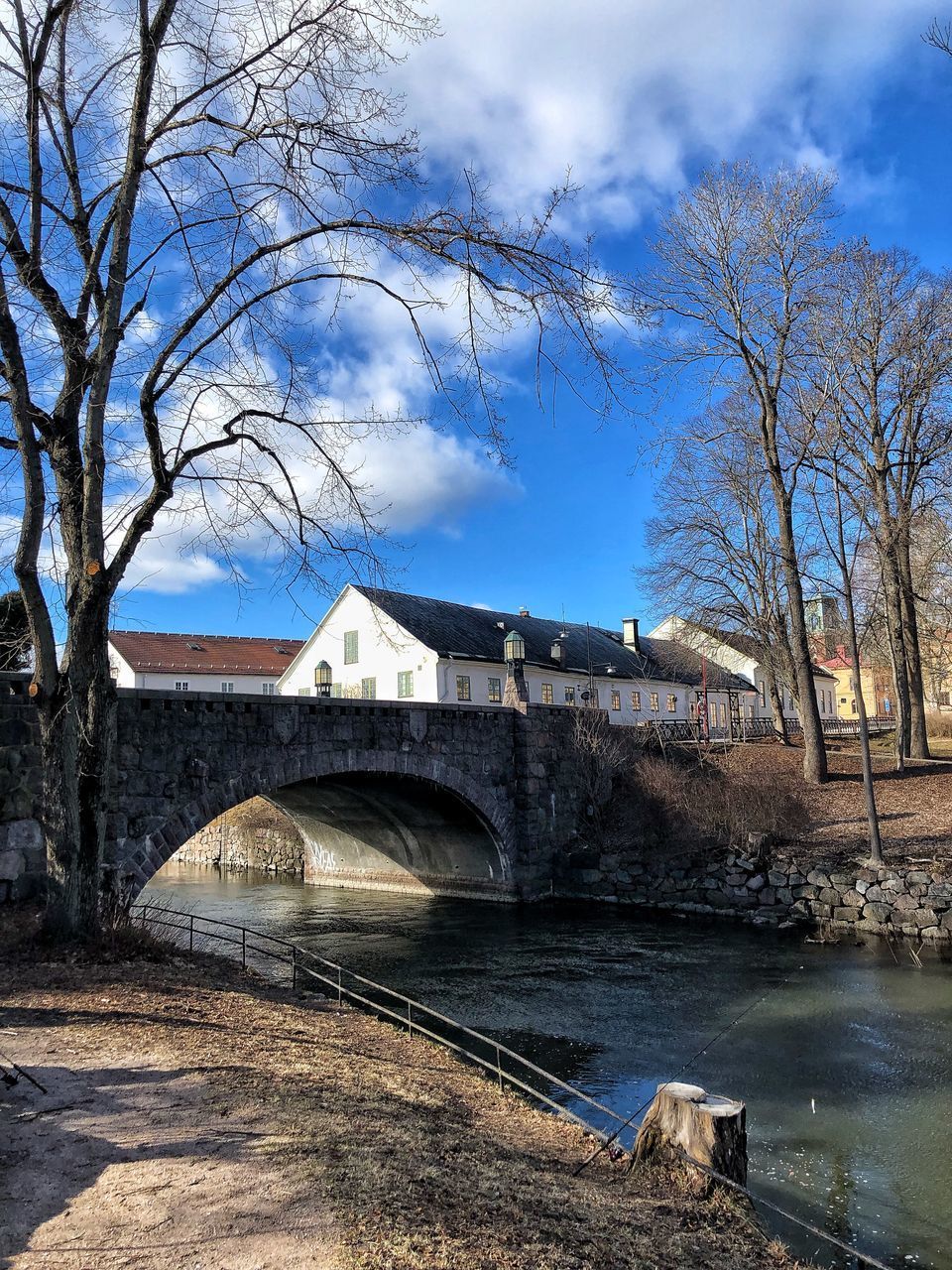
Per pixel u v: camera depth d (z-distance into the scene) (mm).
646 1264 4742
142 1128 5648
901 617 30406
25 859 13664
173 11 9852
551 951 20234
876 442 28516
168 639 53906
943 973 16672
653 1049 13078
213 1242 4133
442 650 38875
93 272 10641
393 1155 5531
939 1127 9898
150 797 16656
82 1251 4027
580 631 52906
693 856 25297
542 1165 6324
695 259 28188
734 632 34750
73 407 10633
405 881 31594
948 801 25453
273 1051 8008
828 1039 13109
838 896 21656
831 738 43000
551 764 28609
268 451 11422
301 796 27125
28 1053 7145
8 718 13742
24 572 9898
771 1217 7965
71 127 10789
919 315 27578
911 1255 7312
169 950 12406
